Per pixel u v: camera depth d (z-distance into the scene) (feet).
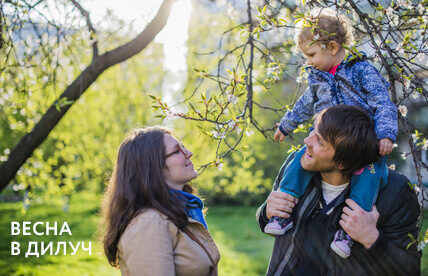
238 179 29.86
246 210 41.06
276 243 6.05
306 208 5.76
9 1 10.34
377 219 5.35
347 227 5.24
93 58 11.29
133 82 27.20
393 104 5.65
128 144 5.76
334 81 6.11
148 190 5.42
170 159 5.73
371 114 5.76
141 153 5.61
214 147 28.73
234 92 6.38
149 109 27.14
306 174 5.81
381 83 5.81
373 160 5.41
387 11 6.04
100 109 27.58
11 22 10.74
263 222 6.21
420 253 5.59
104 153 27.48
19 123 18.63
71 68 15.80
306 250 5.71
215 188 37.09
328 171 5.47
